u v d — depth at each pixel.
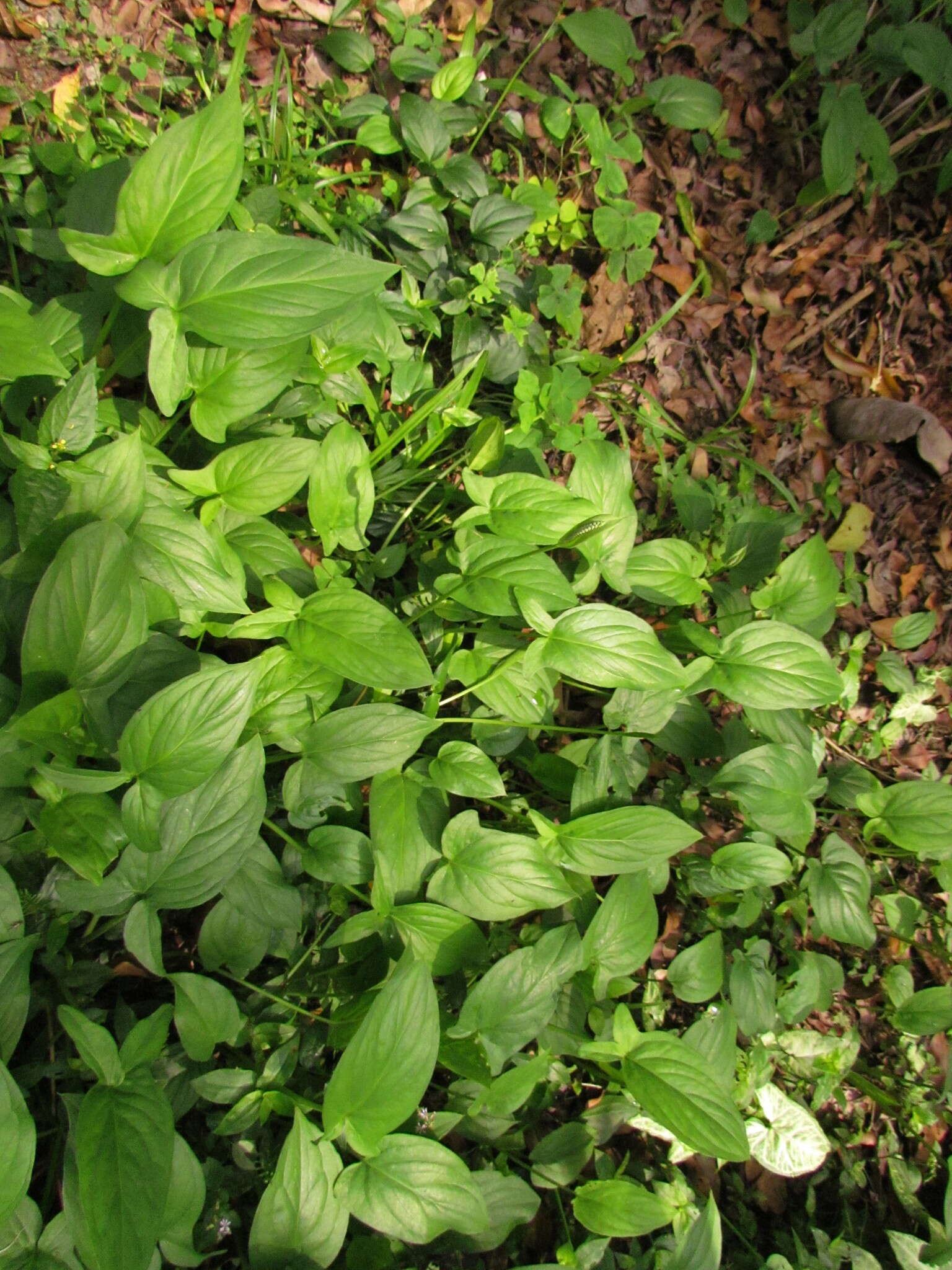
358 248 0.77
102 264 0.54
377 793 0.60
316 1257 0.50
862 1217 0.74
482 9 0.88
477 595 0.63
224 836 0.54
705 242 0.95
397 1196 0.51
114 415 0.62
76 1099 0.49
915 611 0.95
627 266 0.85
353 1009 0.58
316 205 0.76
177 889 0.53
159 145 0.52
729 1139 0.57
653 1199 0.58
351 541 0.64
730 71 0.97
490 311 0.78
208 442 0.66
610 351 0.91
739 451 0.92
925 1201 0.78
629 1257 0.62
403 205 0.80
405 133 0.78
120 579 0.50
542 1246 0.64
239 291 0.53
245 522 0.61
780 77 0.98
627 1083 0.59
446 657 0.69
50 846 0.50
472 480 0.66
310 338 0.66
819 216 0.98
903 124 1.00
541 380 0.82
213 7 0.81
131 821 0.50
